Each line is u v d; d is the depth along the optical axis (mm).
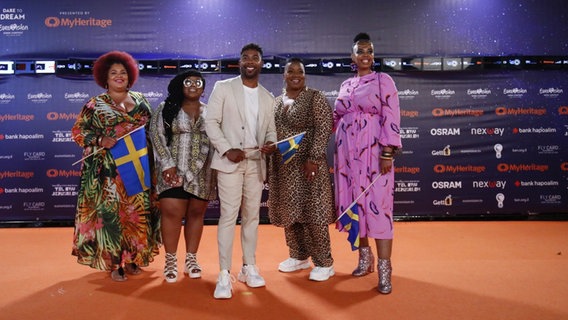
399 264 3867
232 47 6098
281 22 6117
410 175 6211
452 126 6199
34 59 5992
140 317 2648
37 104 5996
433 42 6148
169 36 6082
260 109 3297
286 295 3043
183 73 3414
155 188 3551
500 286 3219
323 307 2811
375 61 6113
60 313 2717
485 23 6141
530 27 6141
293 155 3279
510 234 5219
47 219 6012
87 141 3410
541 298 2957
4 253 4391
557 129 6160
